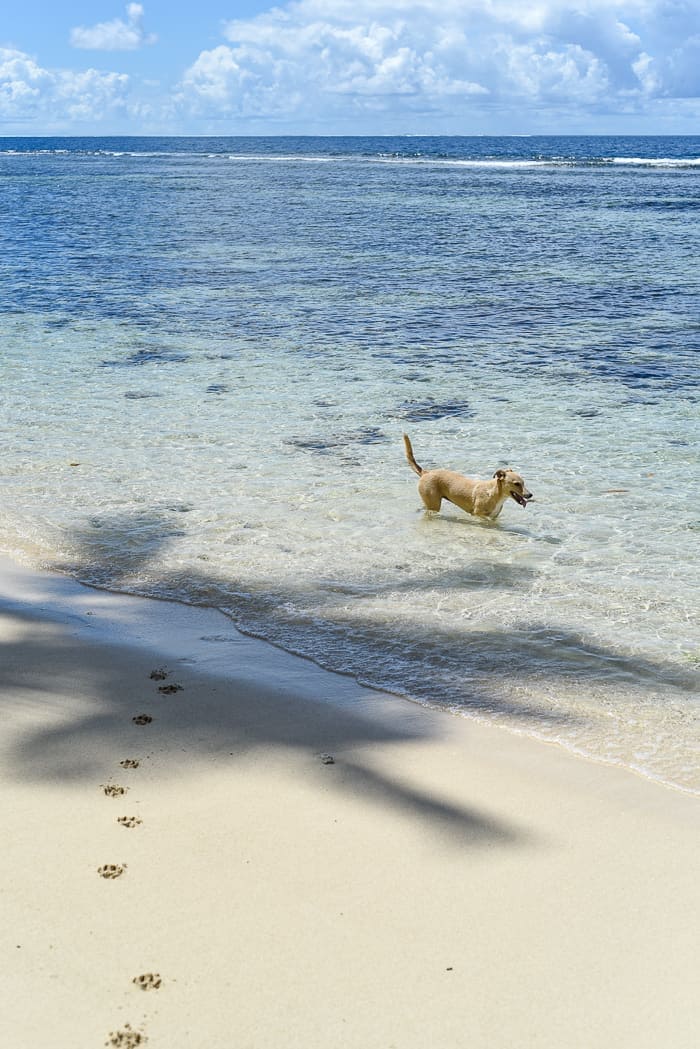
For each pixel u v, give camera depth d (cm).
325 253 3375
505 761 559
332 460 1176
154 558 882
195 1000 362
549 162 11381
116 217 4828
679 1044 350
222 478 1106
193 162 13450
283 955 387
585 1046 348
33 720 589
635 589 820
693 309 2245
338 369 1661
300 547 909
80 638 720
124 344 1870
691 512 1003
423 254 3331
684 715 620
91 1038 343
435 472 1004
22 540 926
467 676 671
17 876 432
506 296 2450
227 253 3391
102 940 392
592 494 1059
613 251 3381
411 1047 345
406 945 396
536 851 467
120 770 532
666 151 16375
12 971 373
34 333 1981
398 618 762
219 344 1873
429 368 1670
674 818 501
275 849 461
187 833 471
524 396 1484
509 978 380
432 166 10888
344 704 628
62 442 1245
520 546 916
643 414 1384
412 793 518
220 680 656
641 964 390
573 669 682
